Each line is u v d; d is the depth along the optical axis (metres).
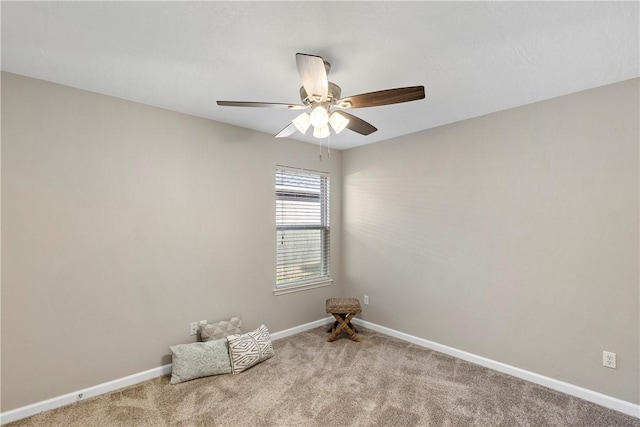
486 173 2.79
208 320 2.90
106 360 2.34
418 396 2.30
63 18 1.48
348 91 2.30
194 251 2.82
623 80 2.12
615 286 2.15
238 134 3.15
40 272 2.10
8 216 2.00
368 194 3.83
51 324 2.13
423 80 2.13
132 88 2.27
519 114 2.59
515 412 2.11
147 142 2.56
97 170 2.32
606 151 2.19
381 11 1.43
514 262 2.62
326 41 1.68
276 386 2.43
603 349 2.19
